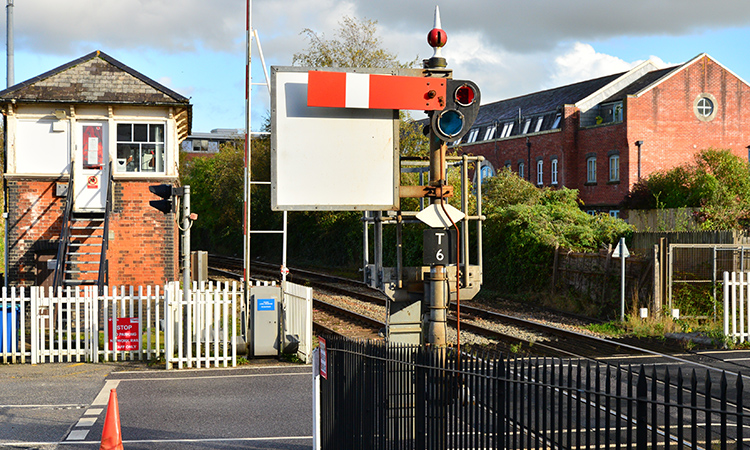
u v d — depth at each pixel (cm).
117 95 1670
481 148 4950
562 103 4356
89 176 1689
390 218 715
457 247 662
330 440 655
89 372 1152
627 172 3762
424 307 715
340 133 686
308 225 4506
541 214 2402
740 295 1370
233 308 1210
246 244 1485
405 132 3666
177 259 1783
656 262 1708
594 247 2188
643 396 379
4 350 1229
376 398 561
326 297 2392
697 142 3859
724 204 2748
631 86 4109
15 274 1666
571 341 1441
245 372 1148
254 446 747
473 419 488
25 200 1667
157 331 1253
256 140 4578
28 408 912
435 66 684
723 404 349
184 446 748
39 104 1661
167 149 1708
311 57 3784
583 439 650
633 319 1644
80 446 747
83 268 1691
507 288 2525
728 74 3912
